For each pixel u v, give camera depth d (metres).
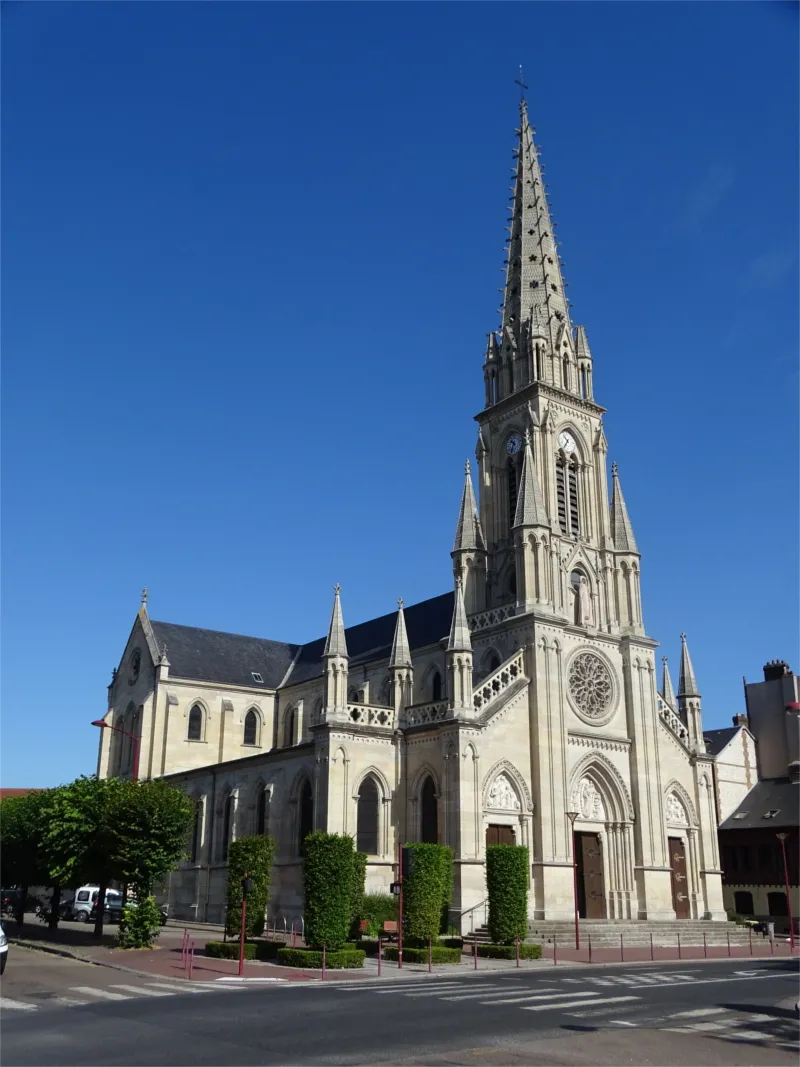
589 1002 32.66
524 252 83.75
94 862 58.69
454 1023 27.61
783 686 96.25
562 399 78.25
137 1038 24.75
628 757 71.69
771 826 86.62
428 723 63.75
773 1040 25.84
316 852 47.09
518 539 70.81
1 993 34.38
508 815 62.94
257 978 39.66
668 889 69.75
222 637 100.19
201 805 78.56
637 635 74.50
